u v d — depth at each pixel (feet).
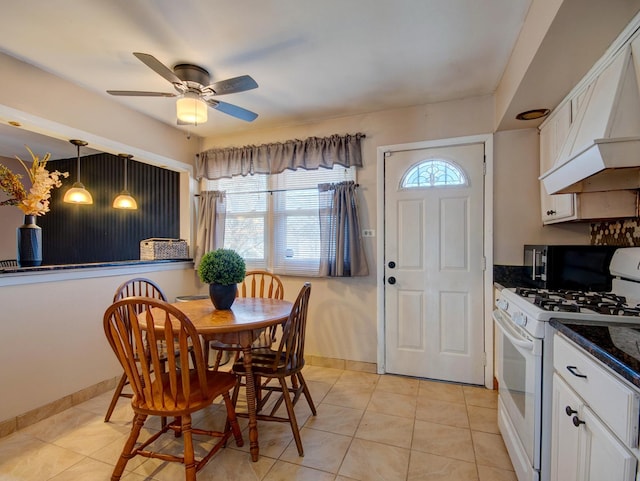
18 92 7.16
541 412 4.62
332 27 6.07
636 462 2.76
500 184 8.87
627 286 5.94
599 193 6.32
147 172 13.41
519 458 5.28
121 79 8.02
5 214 16.22
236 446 6.39
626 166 4.43
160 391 5.09
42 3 5.37
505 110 7.57
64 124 8.01
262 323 6.15
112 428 7.04
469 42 6.53
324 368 10.37
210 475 5.60
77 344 8.19
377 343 9.95
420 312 9.61
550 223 8.26
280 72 7.68
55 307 7.75
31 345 7.27
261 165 11.08
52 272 7.63
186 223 12.00
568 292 6.47
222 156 11.65
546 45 5.11
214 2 5.39
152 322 5.01
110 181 14.60
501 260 8.85
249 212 11.56
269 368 6.44
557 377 4.40
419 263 9.61
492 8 5.57
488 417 7.43
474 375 9.14
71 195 10.85
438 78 7.97
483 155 9.04
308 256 10.71
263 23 5.95
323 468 5.79
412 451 6.24
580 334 3.77
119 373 9.21
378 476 5.59
